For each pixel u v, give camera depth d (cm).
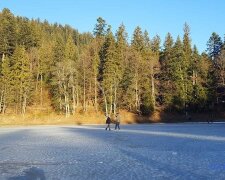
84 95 8894
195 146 2081
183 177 1105
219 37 10381
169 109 8675
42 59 10212
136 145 2234
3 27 10575
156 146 2138
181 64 8888
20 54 9131
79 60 9338
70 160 1548
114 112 8356
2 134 3809
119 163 1435
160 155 1670
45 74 10375
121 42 9288
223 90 8862
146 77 8762
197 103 8612
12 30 10806
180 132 3656
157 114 8544
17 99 8988
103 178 1120
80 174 1199
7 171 1277
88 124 7388
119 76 8688
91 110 9012
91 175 1177
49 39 14250
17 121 8219
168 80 8956
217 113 8712
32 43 11881
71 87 9012
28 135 3519
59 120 8219
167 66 9075
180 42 9088
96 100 8944
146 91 8581
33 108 9406
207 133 3412
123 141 2583
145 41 11169
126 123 7869
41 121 8162
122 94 8850
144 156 1647
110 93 8562
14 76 9019
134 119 8238
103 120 8181
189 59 9356
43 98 9906
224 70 8550
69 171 1263
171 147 2053
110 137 3052
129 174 1180
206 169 1238
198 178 1080
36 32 12444
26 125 7288
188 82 8750
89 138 2948
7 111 9075
